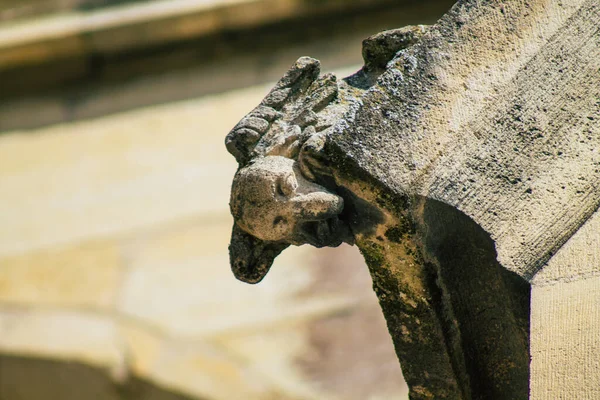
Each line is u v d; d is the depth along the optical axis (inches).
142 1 551.5
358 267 467.8
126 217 499.5
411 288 181.2
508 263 172.1
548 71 179.6
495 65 178.4
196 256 481.1
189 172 511.5
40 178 519.8
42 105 546.3
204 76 542.3
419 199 172.7
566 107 179.0
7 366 464.8
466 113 175.5
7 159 530.6
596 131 178.4
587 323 165.6
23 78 547.8
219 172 509.7
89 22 542.6
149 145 524.1
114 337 460.8
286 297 464.1
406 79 176.6
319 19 537.6
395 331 187.9
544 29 181.3
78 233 497.0
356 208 178.1
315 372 442.0
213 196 501.4
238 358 448.5
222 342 454.9
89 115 542.3
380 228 177.5
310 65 192.4
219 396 441.1
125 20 542.3
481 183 173.9
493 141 175.6
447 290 182.5
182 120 531.2
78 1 556.4
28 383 466.3
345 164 173.5
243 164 187.9
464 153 174.4
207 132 523.8
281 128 186.7
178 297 470.6
